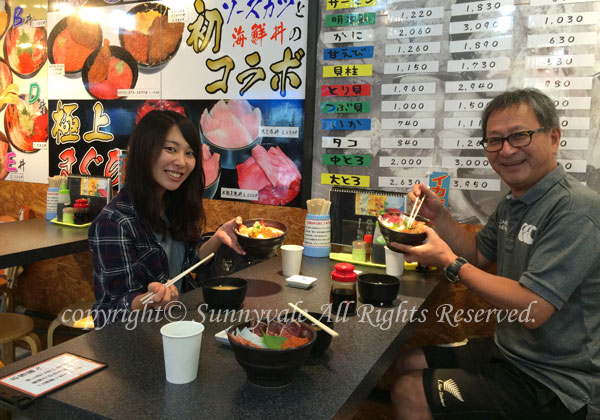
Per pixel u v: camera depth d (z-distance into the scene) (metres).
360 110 2.50
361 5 2.45
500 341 1.68
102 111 3.21
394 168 2.46
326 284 1.84
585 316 1.47
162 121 1.70
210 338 1.28
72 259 3.38
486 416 1.48
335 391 1.01
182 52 2.92
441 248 1.62
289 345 1.05
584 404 1.42
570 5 2.07
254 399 0.96
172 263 1.95
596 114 2.07
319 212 2.34
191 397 0.96
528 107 1.57
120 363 1.11
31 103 3.47
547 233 1.48
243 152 2.80
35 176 3.52
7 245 2.42
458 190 2.34
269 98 2.70
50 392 0.96
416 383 1.58
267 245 1.80
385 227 1.78
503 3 2.18
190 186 1.90
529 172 1.61
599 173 2.09
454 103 2.31
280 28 2.63
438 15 2.30
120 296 1.59
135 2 3.03
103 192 3.02
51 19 3.32
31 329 2.38
